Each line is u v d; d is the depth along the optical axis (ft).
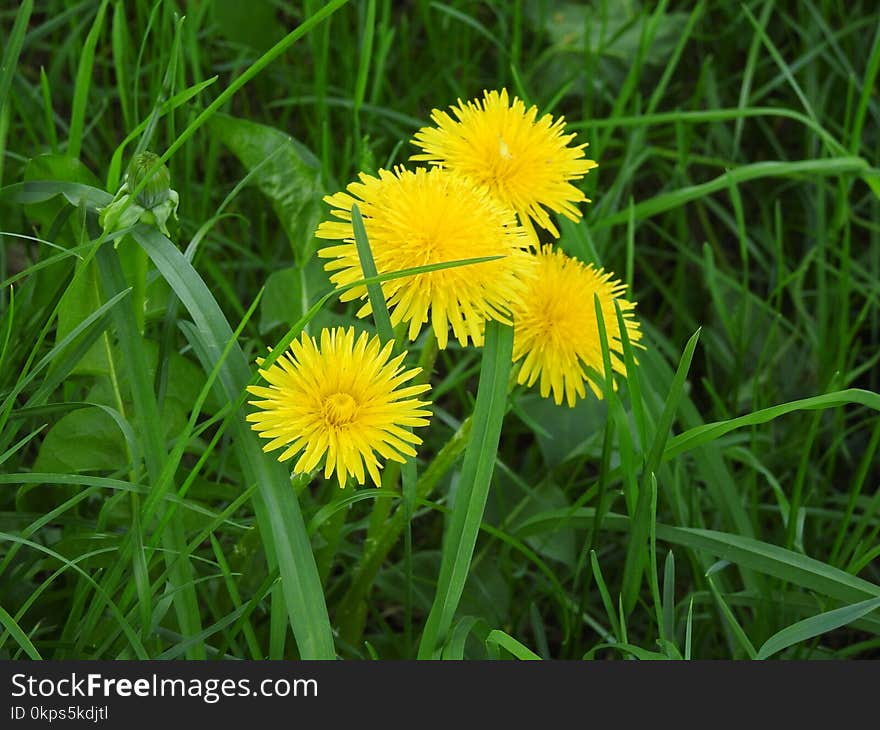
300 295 1.64
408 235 1.32
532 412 1.73
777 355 1.95
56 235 1.48
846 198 1.94
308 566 1.30
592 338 1.40
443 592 1.33
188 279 1.37
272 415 1.28
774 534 1.81
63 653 1.41
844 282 1.89
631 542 1.47
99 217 1.40
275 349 1.31
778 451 1.84
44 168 1.49
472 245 1.32
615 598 1.74
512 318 1.39
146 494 1.45
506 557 1.66
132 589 1.37
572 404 1.40
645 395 1.61
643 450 1.47
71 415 1.48
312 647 1.28
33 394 1.48
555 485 1.71
